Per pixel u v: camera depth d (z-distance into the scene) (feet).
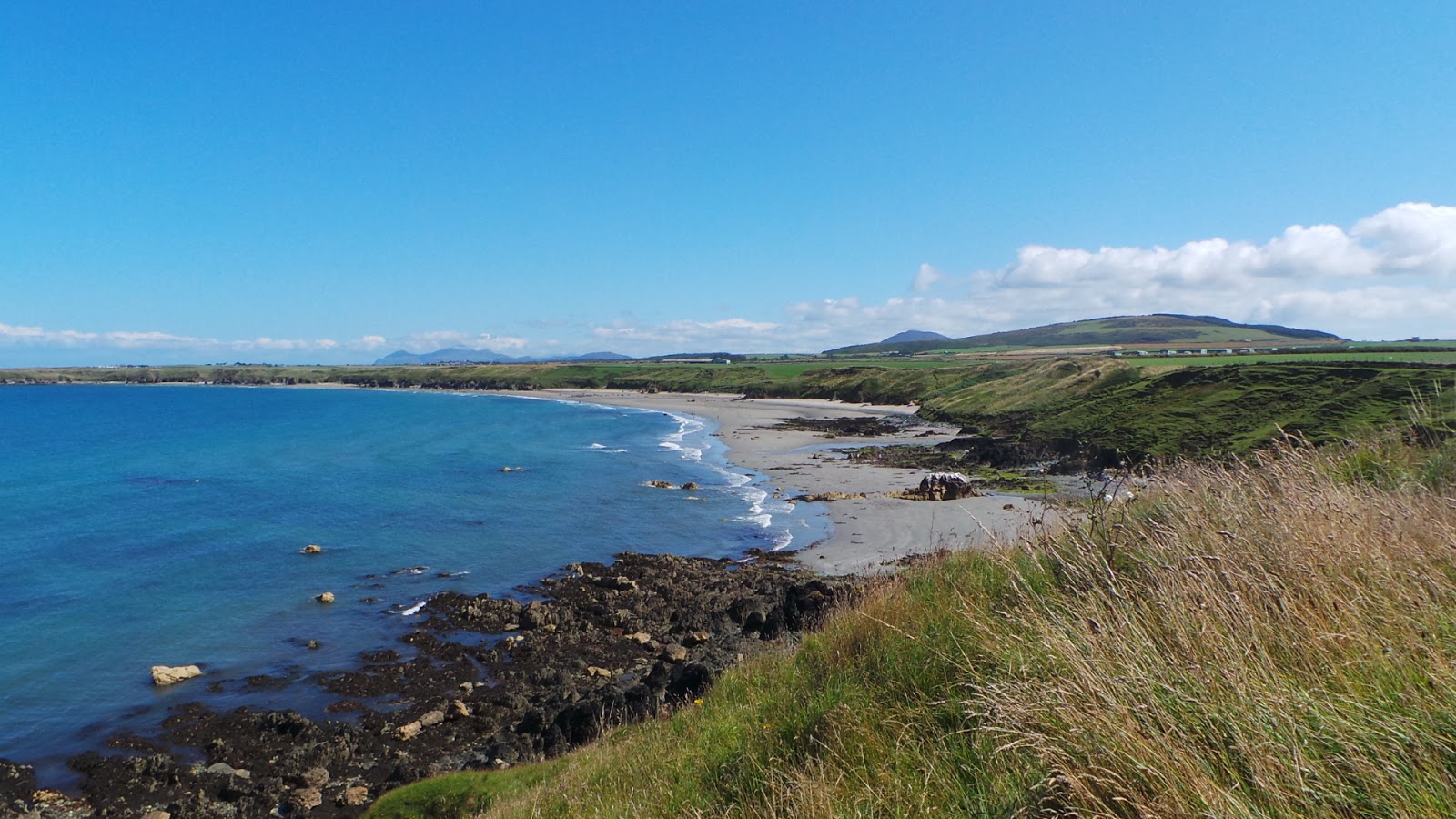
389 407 431.43
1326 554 15.57
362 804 47.19
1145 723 12.32
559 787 29.27
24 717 58.23
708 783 20.67
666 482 153.89
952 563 27.61
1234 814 9.95
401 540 110.93
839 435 247.29
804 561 95.40
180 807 47.03
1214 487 23.43
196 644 71.82
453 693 61.67
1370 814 9.73
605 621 76.33
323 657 69.05
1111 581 16.84
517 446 229.66
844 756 17.12
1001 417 242.58
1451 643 12.03
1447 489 22.11
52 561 100.27
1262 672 12.32
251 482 164.45
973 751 14.88
